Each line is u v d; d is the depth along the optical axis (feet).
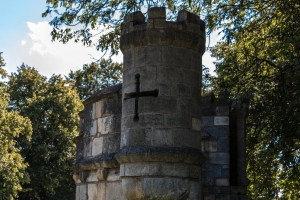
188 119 31.89
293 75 43.73
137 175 31.01
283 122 44.11
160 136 31.12
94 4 55.72
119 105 39.19
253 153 54.65
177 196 30.91
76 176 43.75
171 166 30.91
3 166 109.29
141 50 32.45
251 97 42.70
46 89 148.15
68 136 140.36
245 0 50.03
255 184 54.08
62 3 55.31
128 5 55.52
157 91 31.78
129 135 31.78
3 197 110.83
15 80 148.05
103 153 39.86
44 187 134.31
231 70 49.57
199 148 32.45
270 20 49.83
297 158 44.93
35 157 134.72
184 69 32.30
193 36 32.60
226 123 45.19
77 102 145.28
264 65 52.16
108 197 38.58
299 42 44.42
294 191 57.98
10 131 112.57
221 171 44.34
